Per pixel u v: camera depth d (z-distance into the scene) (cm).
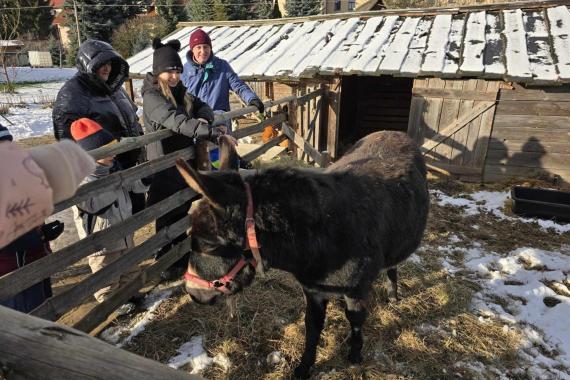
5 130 110
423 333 311
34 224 64
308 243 204
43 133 1073
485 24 752
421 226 296
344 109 1087
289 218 197
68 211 548
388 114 1149
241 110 418
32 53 3394
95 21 3177
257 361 280
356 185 235
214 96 461
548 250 453
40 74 2359
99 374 80
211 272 199
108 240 265
